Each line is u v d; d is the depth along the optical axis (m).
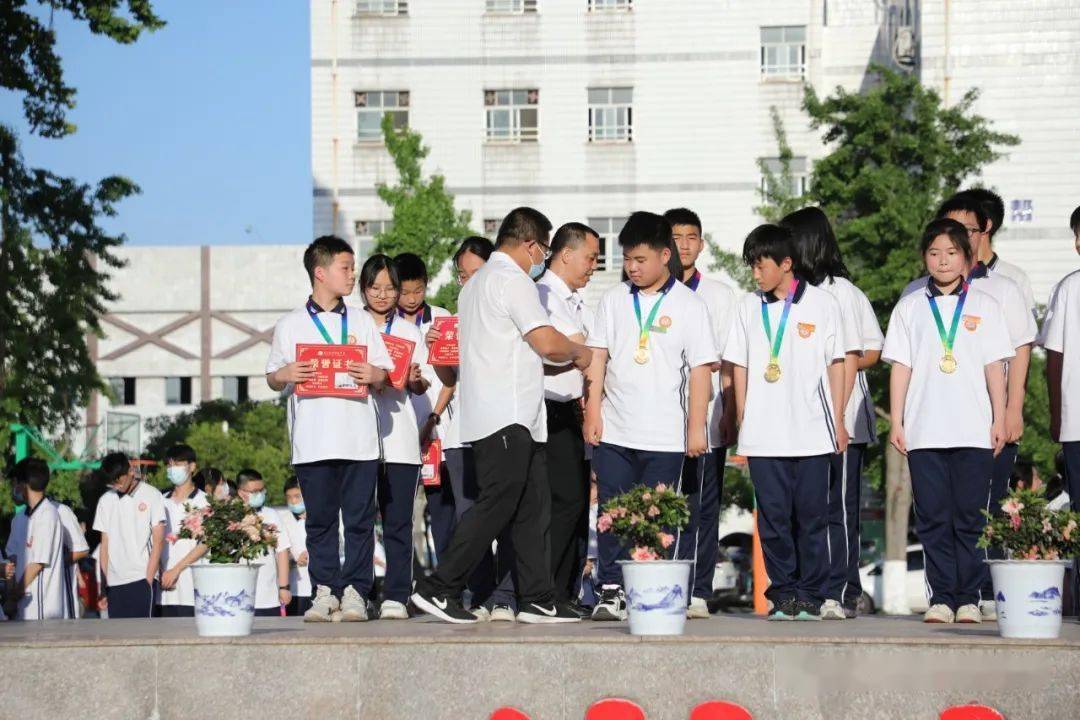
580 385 9.62
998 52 36.69
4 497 23.98
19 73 23.69
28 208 25.64
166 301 53.84
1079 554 7.43
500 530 8.67
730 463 31.44
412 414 9.85
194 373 53.59
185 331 53.78
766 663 7.17
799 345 8.95
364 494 9.19
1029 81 36.53
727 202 41.00
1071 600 11.38
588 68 41.41
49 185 25.75
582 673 7.23
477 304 8.74
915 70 37.97
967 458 8.66
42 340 25.83
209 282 53.94
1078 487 8.86
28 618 12.49
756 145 41.00
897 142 27.84
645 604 7.47
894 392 8.88
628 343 9.03
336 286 9.36
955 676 7.08
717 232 41.00
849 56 41.38
